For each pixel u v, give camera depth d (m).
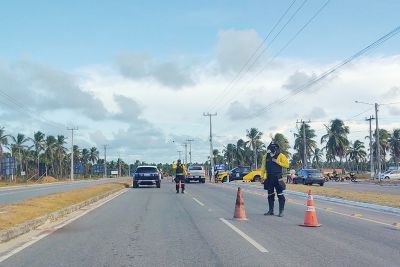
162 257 9.09
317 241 10.85
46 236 11.92
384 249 9.87
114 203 22.70
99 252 9.67
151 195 28.81
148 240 11.11
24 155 107.88
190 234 11.99
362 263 8.48
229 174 59.41
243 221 14.70
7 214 14.30
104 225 14.03
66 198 21.62
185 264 8.45
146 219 15.44
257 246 10.19
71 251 9.82
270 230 12.64
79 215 17.08
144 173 40.66
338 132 99.00
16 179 79.19
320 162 137.38
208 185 45.16
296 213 17.30
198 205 20.97
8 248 10.23
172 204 21.59
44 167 110.06
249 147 122.06
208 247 10.12
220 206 20.41
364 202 21.36
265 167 16.33
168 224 14.05
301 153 111.75
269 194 16.42
